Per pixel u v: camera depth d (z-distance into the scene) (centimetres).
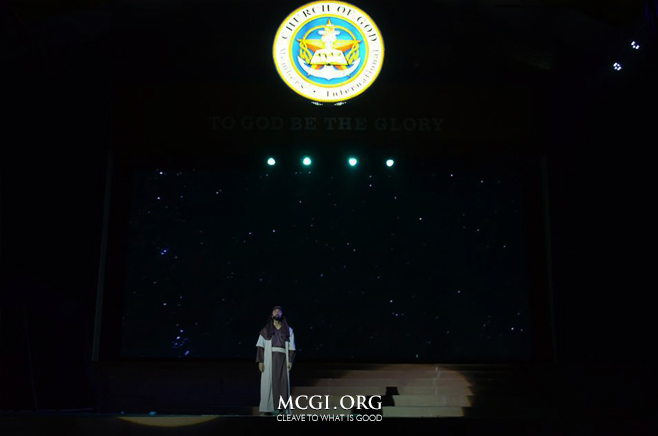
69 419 812
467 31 1353
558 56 1331
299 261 1366
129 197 1362
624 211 1235
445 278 1364
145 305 1332
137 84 1361
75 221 1281
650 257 1187
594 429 838
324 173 1386
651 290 1180
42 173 1266
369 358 1343
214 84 1363
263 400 1034
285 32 1204
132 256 1345
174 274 1348
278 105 1360
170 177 1378
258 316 1348
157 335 1327
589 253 1289
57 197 1273
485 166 1393
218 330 1338
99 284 1302
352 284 1362
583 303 1288
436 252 1371
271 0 1355
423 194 1385
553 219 1351
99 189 1318
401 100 1364
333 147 1368
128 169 1371
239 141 1352
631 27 1192
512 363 1315
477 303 1356
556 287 1330
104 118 1336
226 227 1370
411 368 1239
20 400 1106
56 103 1293
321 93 1192
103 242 1321
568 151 1336
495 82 1370
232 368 1214
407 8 1367
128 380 1198
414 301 1359
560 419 841
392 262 1369
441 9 1345
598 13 1225
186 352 1327
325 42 1205
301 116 1358
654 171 1180
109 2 1234
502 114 1362
